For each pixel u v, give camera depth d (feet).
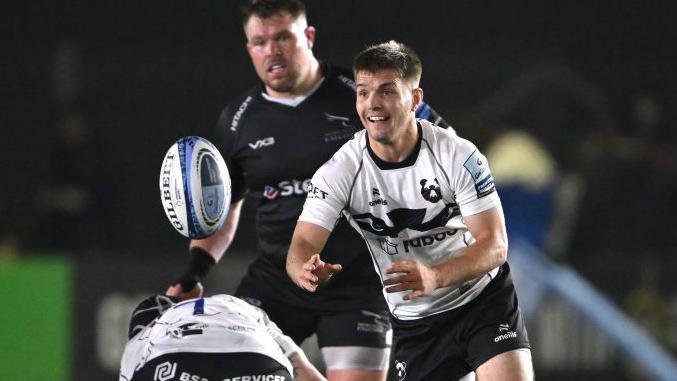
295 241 50.24
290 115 59.57
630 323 102.83
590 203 113.50
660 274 104.53
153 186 131.75
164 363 40.52
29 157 131.95
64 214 117.39
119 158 131.95
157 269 101.09
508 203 104.42
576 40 147.95
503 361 51.16
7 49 142.51
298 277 48.14
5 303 99.09
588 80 136.46
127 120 133.08
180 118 134.10
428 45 146.00
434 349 53.98
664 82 136.26
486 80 136.26
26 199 131.03
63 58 133.28
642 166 114.83
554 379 102.53
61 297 100.22
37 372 99.14
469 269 46.80
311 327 61.87
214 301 43.19
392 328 58.29
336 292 60.18
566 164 131.54
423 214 50.39
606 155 114.42
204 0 145.48
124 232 127.75
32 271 99.86
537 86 135.23
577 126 133.18
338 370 60.49
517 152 106.73
